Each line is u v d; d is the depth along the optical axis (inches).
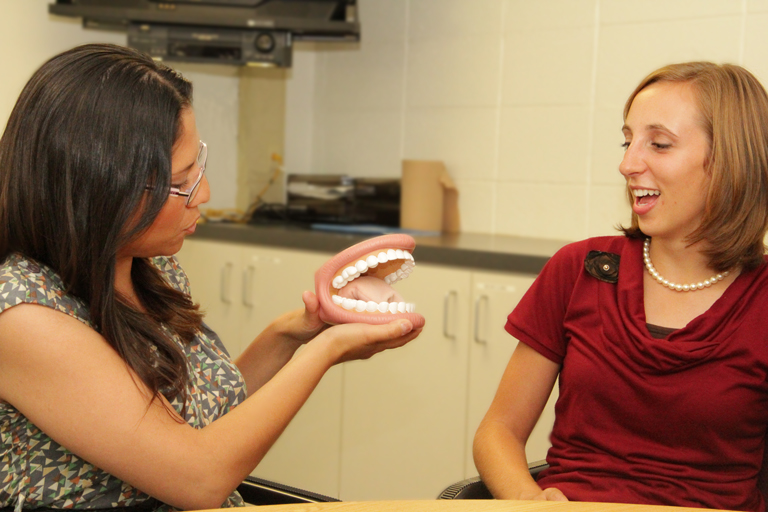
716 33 91.8
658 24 96.6
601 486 46.2
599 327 49.4
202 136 128.3
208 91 128.5
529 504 35.4
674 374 45.6
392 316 44.2
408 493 97.4
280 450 108.7
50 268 38.5
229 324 112.3
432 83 121.3
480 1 114.2
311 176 120.0
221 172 131.7
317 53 137.5
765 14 87.9
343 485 103.0
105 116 36.3
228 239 111.2
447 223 119.5
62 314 36.8
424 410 95.5
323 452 104.5
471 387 91.6
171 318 44.9
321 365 41.6
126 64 37.6
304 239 103.4
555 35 106.3
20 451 38.2
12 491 38.1
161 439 36.2
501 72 112.6
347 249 45.1
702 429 44.9
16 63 113.0
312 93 138.9
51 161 36.4
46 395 35.8
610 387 47.3
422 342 95.1
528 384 53.1
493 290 89.2
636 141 47.2
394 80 126.5
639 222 48.3
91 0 109.3
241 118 132.0
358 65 131.3
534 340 52.9
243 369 51.8
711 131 45.1
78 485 39.0
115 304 38.3
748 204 44.9
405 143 125.9
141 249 40.2
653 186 46.7
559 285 52.7
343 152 135.0
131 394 36.4
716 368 45.0
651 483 45.4
